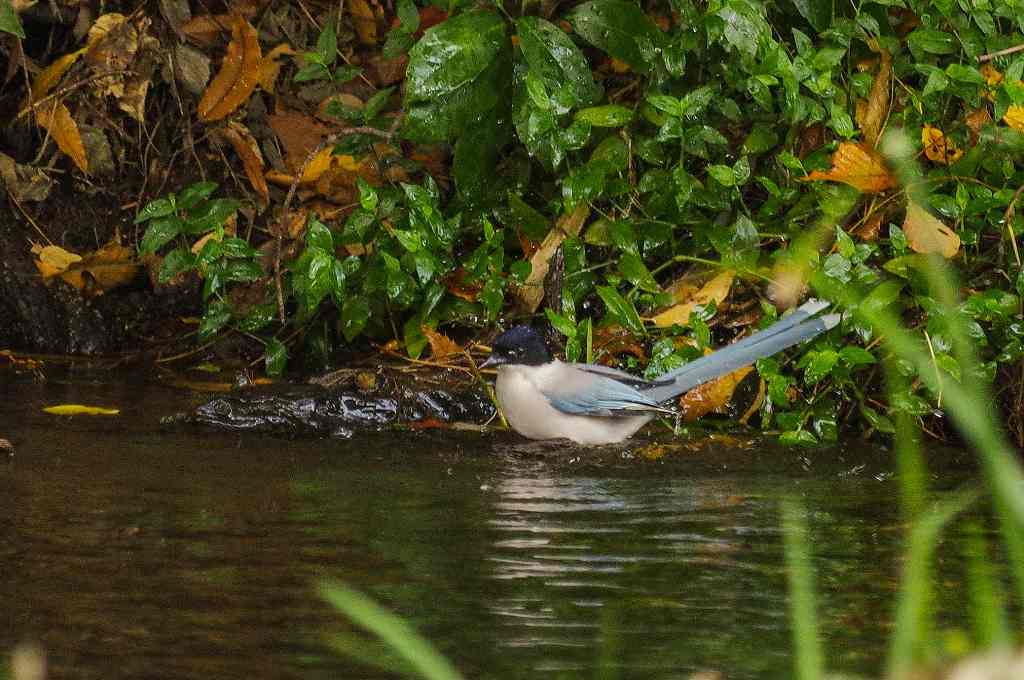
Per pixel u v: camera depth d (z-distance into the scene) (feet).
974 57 41.06
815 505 32.12
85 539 27.37
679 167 41.01
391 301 44.62
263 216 49.98
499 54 41.19
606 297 40.01
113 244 48.62
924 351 38.32
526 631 22.61
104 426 38.14
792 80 39.99
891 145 20.39
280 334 46.21
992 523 30.53
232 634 22.24
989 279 41.37
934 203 39.78
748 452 37.99
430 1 44.27
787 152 41.55
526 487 33.22
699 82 43.55
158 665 20.88
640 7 44.80
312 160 46.14
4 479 32.04
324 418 39.70
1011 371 41.50
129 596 24.02
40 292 47.91
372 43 51.93
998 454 16.96
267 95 51.47
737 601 24.43
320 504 30.81
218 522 28.96
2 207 48.98
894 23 44.96
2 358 46.03
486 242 41.93
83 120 50.90
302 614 23.25
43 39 51.98
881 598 24.75
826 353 38.06
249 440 37.50
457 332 45.75
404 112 44.01
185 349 47.16
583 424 38.50
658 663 21.24
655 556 27.25
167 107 51.85
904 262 39.04
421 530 28.78
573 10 41.60
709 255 44.21
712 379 39.04
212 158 51.60
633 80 47.16
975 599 24.58
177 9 51.60
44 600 23.68
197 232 42.55
